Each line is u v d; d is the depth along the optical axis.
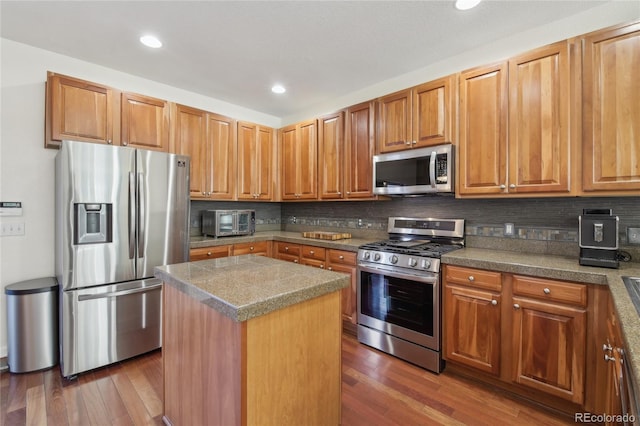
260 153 3.79
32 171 2.42
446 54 2.56
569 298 1.68
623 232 1.96
